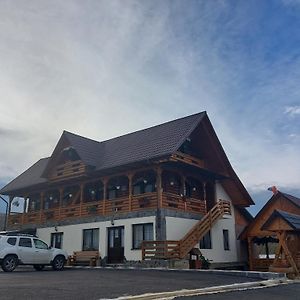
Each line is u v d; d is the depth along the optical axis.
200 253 23.84
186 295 10.15
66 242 28.20
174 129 26.05
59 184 30.16
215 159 28.83
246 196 30.92
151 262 21.50
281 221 20.52
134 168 25.05
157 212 22.97
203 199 29.14
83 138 29.75
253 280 14.59
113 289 10.70
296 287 13.31
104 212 26.03
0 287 10.67
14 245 18.92
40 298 8.81
